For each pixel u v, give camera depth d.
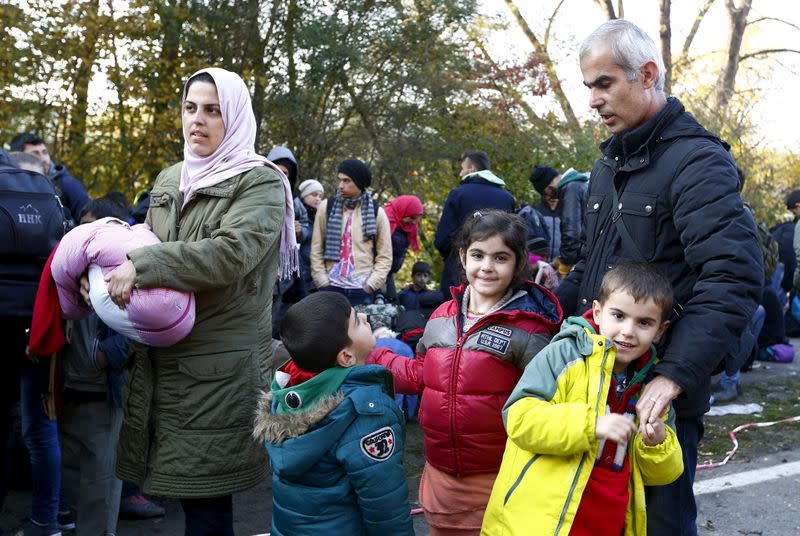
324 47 11.51
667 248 2.48
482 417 2.68
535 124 14.69
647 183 2.49
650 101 2.52
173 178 2.96
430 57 12.80
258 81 11.24
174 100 10.47
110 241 2.68
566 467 2.26
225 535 2.82
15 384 3.35
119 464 2.87
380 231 6.18
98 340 3.31
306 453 2.36
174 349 2.72
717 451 5.17
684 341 2.26
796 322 9.95
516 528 2.29
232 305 2.75
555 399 2.29
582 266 2.94
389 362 2.99
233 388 2.73
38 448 3.46
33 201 3.23
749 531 3.97
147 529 3.87
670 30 19.98
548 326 2.70
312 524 2.43
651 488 2.49
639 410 2.24
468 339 2.71
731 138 18.41
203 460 2.71
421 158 13.30
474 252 2.74
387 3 12.20
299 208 6.41
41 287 2.93
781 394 6.71
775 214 18.45
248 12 10.88
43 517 3.51
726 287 2.27
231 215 2.74
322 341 2.40
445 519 2.81
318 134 12.12
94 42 9.53
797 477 4.69
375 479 2.37
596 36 2.52
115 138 10.38
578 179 6.85
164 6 10.20
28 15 9.28
